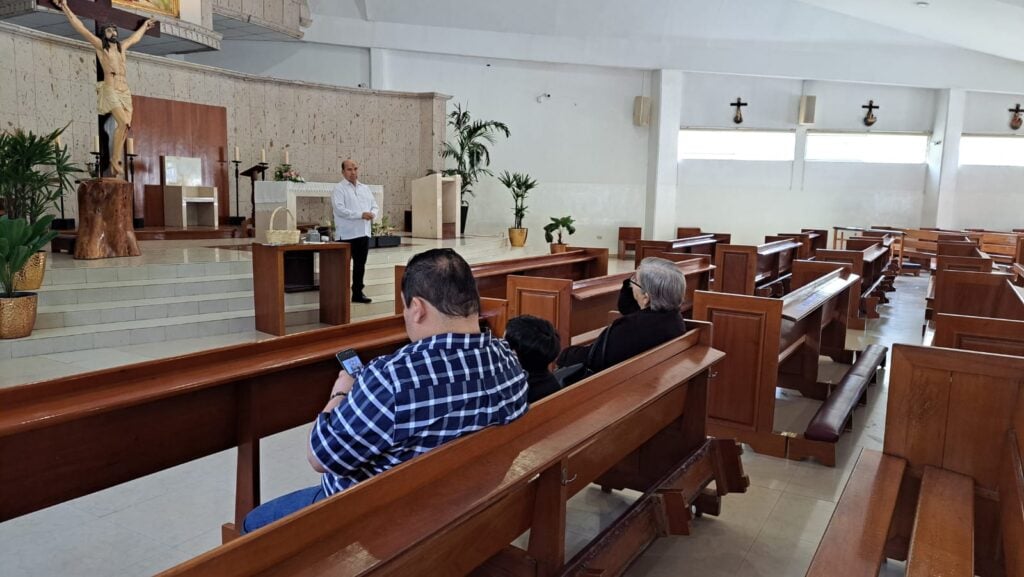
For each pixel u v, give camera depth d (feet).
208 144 36.19
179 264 22.66
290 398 8.84
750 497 10.57
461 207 43.65
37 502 6.34
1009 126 50.55
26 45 28.66
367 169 42.80
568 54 47.37
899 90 50.90
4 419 5.63
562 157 49.62
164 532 9.04
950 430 7.84
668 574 8.33
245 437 8.16
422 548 4.71
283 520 4.08
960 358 7.70
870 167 51.62
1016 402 7.47
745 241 52.29
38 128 29.27
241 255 25.79
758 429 12.39
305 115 40.42
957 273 19.58
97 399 6.26
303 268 23.67
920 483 7.97
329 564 4.10
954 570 5.88
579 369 9.61
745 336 12.41
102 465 6.82
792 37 48.26
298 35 40.42
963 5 32.55
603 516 9.86
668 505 7.98
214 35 34.81
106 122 24.17
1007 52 41.68
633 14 46.55
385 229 33.81
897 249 46.93
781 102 50.96
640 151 50.47
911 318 27.53
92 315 19.27
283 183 29.91
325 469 5.35
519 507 6.04
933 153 50.83
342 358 5.91
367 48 44.91
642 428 8.29
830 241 52.08
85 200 23.54
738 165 51.55
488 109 47.96
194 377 7.22
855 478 7.60
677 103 49.01
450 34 45.47
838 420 12.21
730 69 48.67
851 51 48.75
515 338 7.59
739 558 8.73
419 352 5.27
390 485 4.77
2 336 17.16
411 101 43.60
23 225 17.58
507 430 5.87
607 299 18.03
